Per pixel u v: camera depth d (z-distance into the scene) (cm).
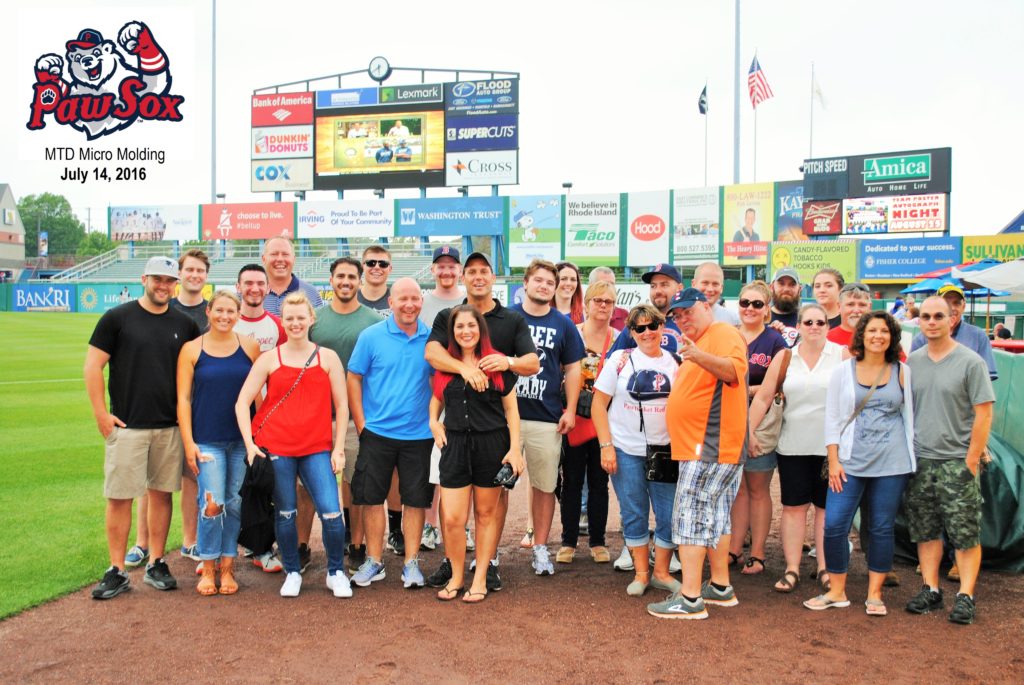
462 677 377
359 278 582
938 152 2889
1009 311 2344
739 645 415
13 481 803
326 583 512
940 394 466
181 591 507
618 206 3444
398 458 524
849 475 468
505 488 493
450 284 621
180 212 4084
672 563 573
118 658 399
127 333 495
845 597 485
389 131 3644
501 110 3484
